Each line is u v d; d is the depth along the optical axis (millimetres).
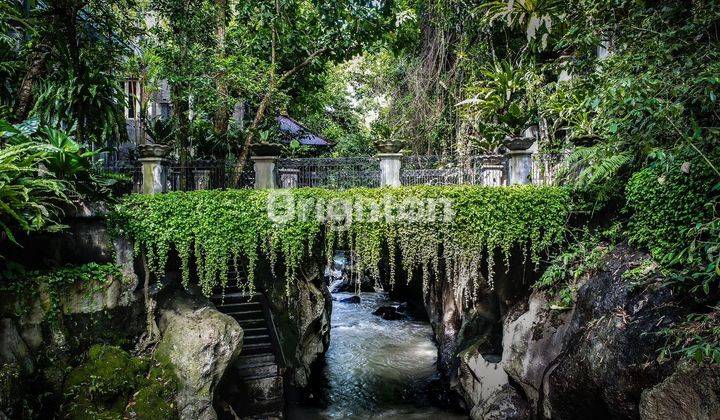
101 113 6812
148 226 6238
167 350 6086
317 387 9125
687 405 3781
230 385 7523
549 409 5891
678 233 4973
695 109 4785
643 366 4336
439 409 8234
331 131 16078
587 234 6707
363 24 9305
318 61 10289
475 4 8984
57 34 6480
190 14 8414
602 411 5133
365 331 12305
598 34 5832
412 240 6742
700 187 4680
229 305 8664
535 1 4812
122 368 5676
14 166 4551
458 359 8273
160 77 8375
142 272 6488
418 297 13602
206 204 6430
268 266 8703
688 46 4855
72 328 5746
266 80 9133
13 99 6848
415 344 11352
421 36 10695
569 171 6938
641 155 5504
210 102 8430
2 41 6723
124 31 7855
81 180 5988
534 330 6652
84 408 5191
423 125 10633
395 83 12461
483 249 7168
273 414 7598
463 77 9734
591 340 5164
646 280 5008
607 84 4902
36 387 5168
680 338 3984
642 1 5207
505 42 9633
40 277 5480
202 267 6586
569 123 7770
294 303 8781
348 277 15992
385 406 8367
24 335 5258
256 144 7641
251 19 9656
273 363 8039
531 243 7090
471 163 8109
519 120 7895
